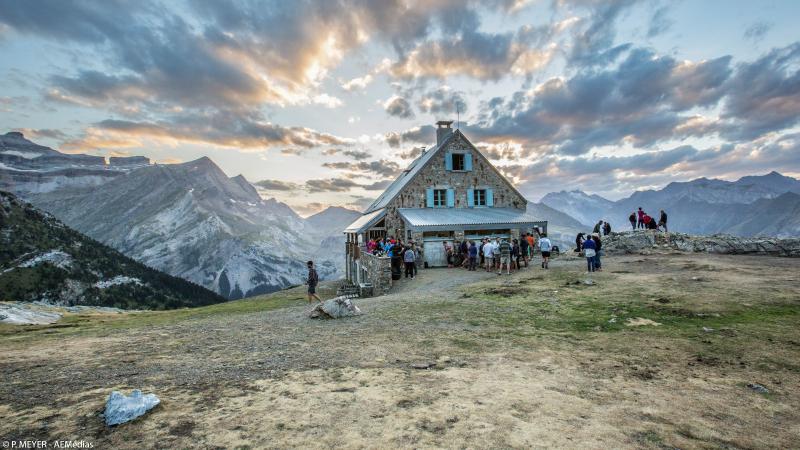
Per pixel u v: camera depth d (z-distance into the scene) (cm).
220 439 438
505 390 586
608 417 501
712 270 1631
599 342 858
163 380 654
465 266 2566
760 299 1112
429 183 3216
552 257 2802
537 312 1164
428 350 819
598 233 2727
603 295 1319
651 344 830
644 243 2458
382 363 730
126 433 455
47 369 746
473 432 452
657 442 439
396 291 2031
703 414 517
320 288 2991
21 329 1365
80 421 491
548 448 419
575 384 618
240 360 777
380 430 457
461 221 2827
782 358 725
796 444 445
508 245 2089
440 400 546
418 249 2728
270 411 512
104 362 793
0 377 695
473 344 861
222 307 2138
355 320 1180
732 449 430
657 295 1247
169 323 1427
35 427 475
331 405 530
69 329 1338
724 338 842
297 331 1065
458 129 3309
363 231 3003
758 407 542
